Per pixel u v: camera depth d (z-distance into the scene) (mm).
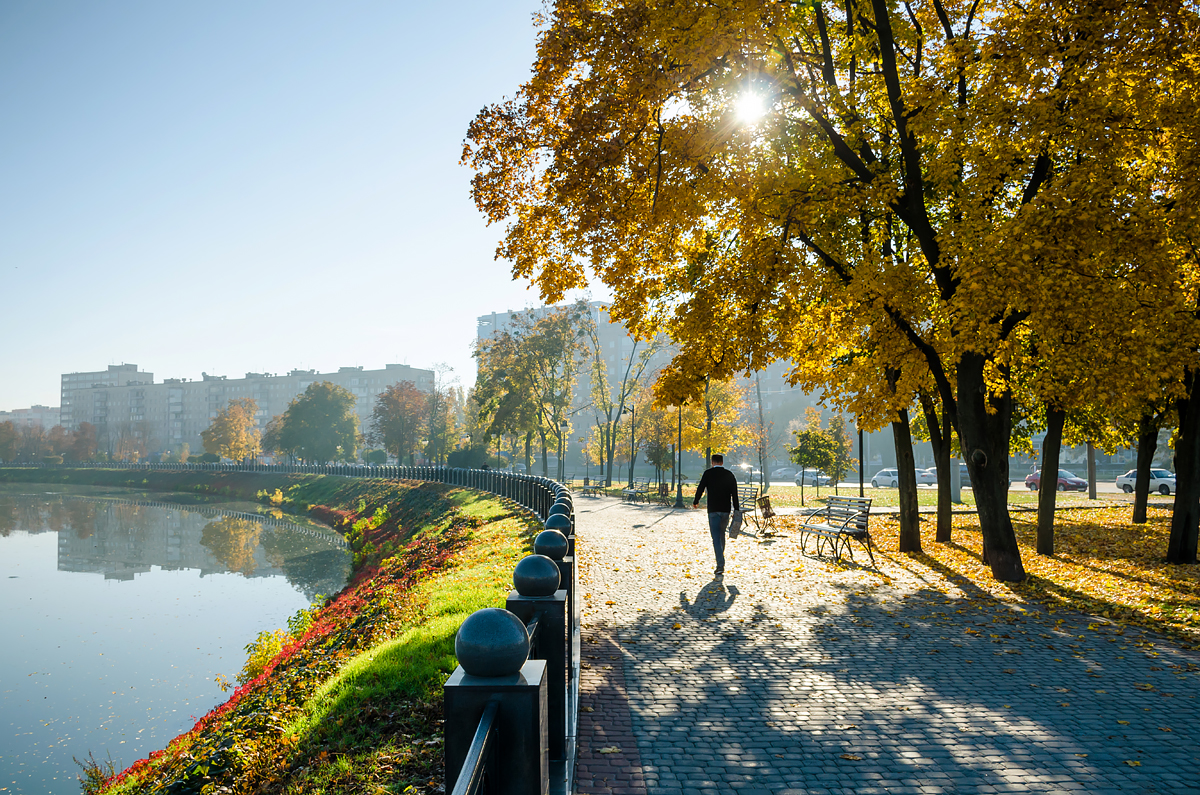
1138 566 12891
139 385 180125
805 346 13875
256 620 19391
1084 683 6410
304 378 158625
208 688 13930
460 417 98375
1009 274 9172
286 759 5332
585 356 54844
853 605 9672
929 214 13281
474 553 15133
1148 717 5559
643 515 25203
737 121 10805
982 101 9797
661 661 7031
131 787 7551
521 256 13078
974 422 11695
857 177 12266
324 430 89312
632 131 11250
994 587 10977
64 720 12312
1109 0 9195
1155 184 11312
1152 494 37812
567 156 11109
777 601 9914
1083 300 9438
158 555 31969
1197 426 13164
